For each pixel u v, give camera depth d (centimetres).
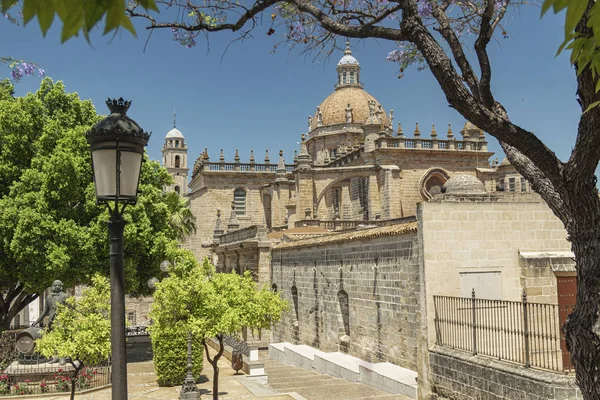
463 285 2061
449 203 2077
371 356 2612
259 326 1898
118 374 707
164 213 3331
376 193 5141
